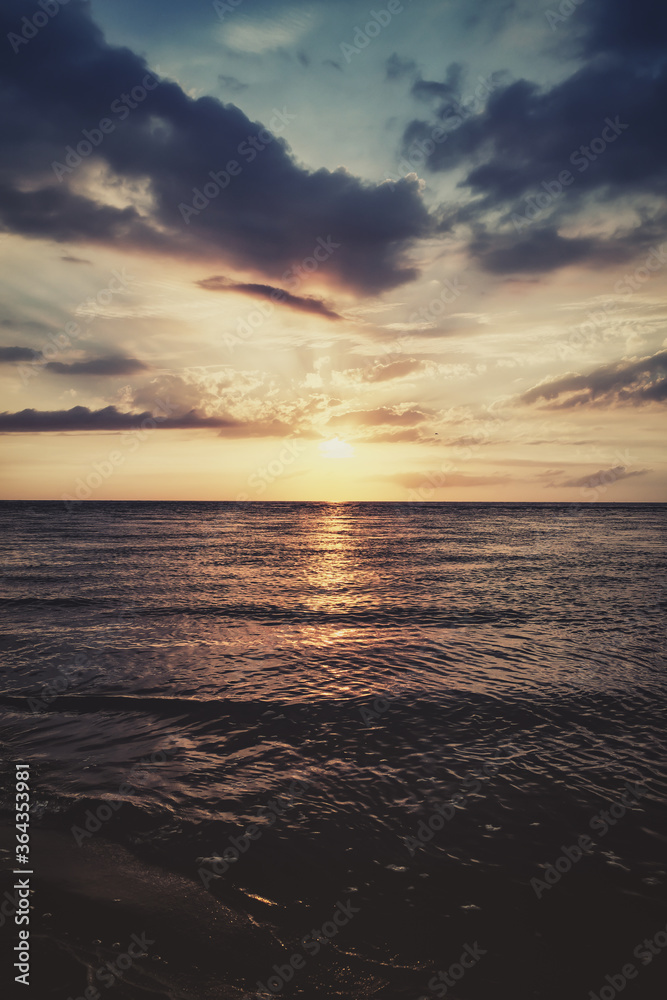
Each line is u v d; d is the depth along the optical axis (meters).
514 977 3.70
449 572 23.88
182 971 3.68
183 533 47.94
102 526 56.22
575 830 5.35
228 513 101.81
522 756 6.89
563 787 6.15
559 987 3.62
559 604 16.48
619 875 4.70
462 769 6.57
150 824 5.39
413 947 3.93
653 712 8.28
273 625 13.69
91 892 4.41
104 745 7.17
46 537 41.34
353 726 7.77
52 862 4.78
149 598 17.05
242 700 8.69
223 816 5.55
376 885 4.56
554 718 8.05
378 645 11.91
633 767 6.62
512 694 8.99
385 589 19.19
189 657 10.95
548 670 10.24
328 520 78.88
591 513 107.56
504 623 13.99
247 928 4.08
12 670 10.08
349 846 5.08
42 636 12.42
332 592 18.44
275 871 4.72
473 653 11.34
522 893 4.48
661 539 44.38
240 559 28.45
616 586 20.00
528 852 5.01
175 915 4.19
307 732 7.57
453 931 4.08
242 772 6.48
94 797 5.86
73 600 16.55
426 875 4.69
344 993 3.55
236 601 16.66
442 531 55.12
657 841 5.19
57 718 8.02
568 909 4.31
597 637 12.62
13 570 23.12
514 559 29.23
